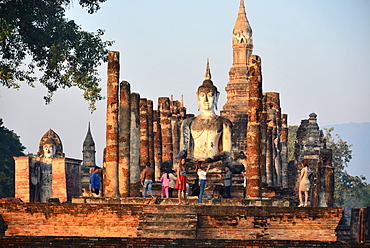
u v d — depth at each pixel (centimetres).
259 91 4975
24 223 4497
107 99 5000
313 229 4362
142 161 6141
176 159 6103
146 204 4444
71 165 8475
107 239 3931
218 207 4384
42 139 8694
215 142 6100
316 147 8906
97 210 4441
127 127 5144
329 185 5372
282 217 4375
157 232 4238
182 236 4216
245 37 13338
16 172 7869
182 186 4600
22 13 7000
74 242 3938
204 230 4381
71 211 4459
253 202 4631
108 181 4928
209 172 5781
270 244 3909
